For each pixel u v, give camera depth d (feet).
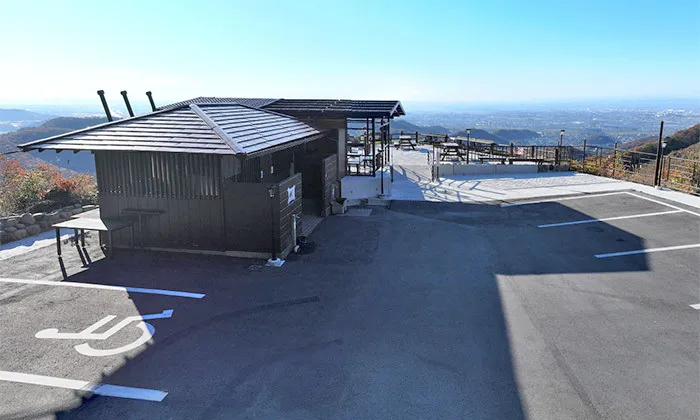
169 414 14.52
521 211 40.86
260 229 28.37
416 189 51.19
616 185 51.16
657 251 29.58
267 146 30.01
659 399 15.02
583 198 45.24
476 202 44.62
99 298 23.02
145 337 19.21
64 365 17.11
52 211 38.86
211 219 28.94
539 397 15.21
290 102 55.31
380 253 29.96
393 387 15.81
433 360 17.47
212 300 22.84
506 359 17.49
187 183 28.76
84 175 48.62
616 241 31.81
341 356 17.78
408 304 22.39
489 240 32.55
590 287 24.21
